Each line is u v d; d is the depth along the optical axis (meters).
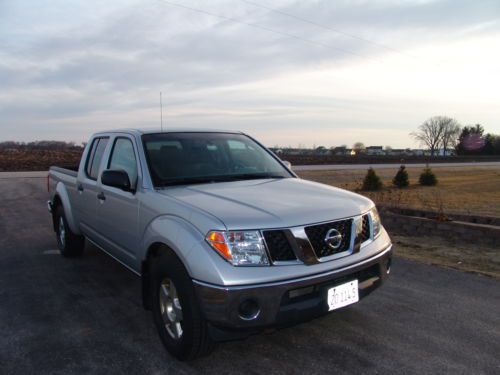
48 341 3.60
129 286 4.99
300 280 2.85
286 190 3.75
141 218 3.75
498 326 3.84
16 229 8.52
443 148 113.75
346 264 3.09
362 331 3.74
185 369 3.14
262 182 4.09
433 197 14.69
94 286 5.00
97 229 4.95
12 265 5.88
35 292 4.79
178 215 3.22
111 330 3.80
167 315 3.32
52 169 6.89
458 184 21.44
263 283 2.77
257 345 3.51
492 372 3.08
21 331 3.78
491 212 10.60
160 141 4.32
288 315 2.85
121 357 3.32
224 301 2.73
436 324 3.88
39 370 3.13
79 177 5.44
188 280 2.98
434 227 7.79
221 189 3.69
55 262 6.04
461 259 6.13
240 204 3.21
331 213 3.17
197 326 2.96
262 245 2.85
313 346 3.48
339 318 4.02
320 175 29.14
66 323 3.95
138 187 3.89
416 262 5.92
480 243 7.11
